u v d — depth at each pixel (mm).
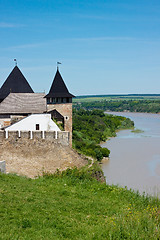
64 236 11070
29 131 23922
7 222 11531
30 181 18953
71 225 12039
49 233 11094
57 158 24125
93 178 21484
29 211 12891
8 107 39469
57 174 21438
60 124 39000
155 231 10953
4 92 42938
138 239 10391
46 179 19922
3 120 37719
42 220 12141
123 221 11766
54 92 39438
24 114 39094
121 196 17297
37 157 23938
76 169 22219
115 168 46438
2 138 23938
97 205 15055
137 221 11750
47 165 23938
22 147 23953
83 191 17703
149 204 15812
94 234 11062
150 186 36781
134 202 16312
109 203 15742
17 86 43375
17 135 23953
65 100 39938
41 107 40188
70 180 19750
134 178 40719
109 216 13820
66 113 40062
